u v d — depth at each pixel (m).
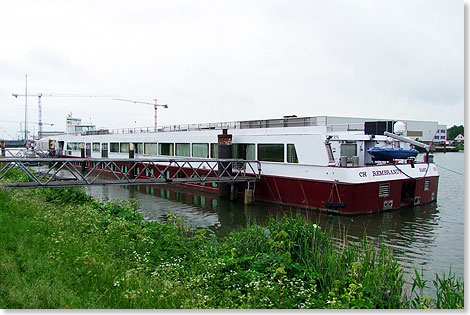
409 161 23.98
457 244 15.81
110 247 10.37
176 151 35.31
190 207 25.00
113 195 30.55
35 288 7.01
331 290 8.98
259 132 29.11
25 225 10.76
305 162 23.27
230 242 12.28
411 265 13.32
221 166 27.69
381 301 8.48
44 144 67.88
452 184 37.00
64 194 20.05
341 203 20.95
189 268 9.89
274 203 25.41
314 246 11.55
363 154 24.59
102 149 48.41
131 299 7.09
